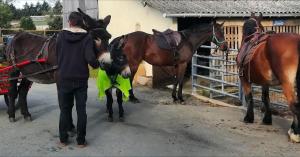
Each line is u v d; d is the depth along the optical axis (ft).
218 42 19.16
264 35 12.42
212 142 12.06
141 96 20.68
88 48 10.76
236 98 19.77
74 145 11.87
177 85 20.67
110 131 13.38
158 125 14.20
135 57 18.38
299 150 11.12
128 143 12.01
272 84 12.21
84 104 11.32
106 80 13.70
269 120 13.92
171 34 18.74
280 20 28.27
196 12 24.30
